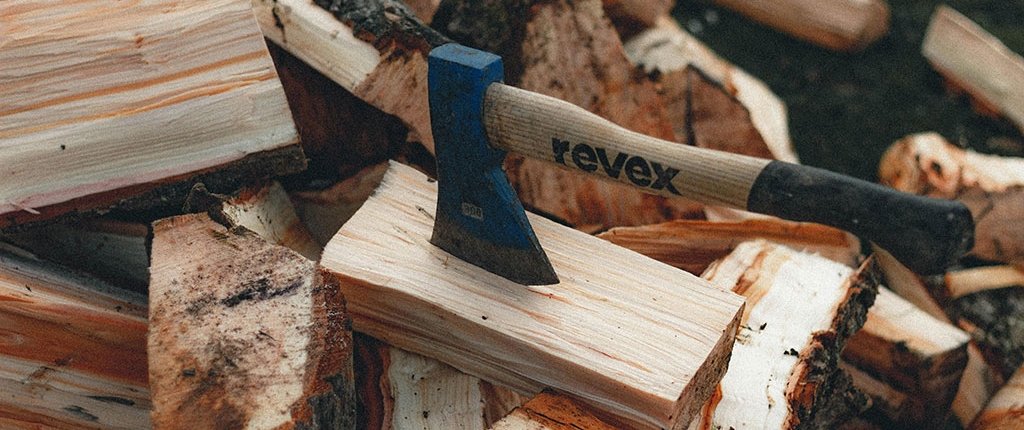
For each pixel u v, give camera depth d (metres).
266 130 1.13
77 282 1.15
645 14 1.62
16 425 1.10
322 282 1.04
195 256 1.07
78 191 1.11
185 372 0.97
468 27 1.26
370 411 1.08
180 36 1.11
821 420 1.17
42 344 1.08
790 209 0.92
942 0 2.68
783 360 1.12
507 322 1.05
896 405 1.32
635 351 1.02
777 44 2.47
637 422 1.01
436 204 1.15
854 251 1.32
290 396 0.96
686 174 0.95
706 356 1.02
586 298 1.07
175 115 1.11
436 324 1.08
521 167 1.29
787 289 1.19
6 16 1.10
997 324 1.43
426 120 1.22
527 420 1.02
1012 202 1.46
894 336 1.30
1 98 1.09
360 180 1.27
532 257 1.05
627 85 1.37
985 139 2.05
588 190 1.34
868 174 1.95
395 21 1.18
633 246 1.29
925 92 2.24
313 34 1.21
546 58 1.32
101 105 1.10
